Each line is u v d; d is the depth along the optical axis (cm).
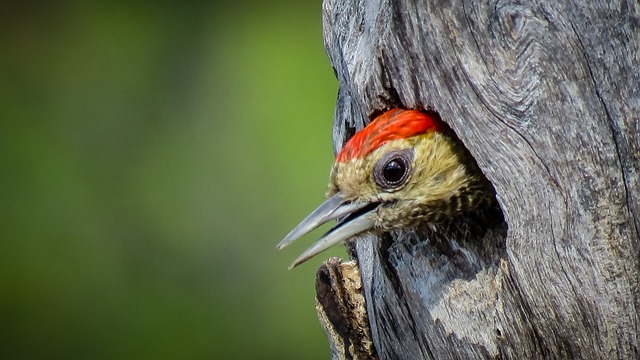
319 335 1327
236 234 1362
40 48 1500
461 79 680
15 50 1498
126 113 1447
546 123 669
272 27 1428
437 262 720
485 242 713
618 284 670
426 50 685
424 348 723
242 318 1345
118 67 1479
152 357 1342
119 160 1424
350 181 743
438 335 709
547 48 668
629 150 670
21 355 1354
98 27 1509
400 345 738
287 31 1421
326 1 802
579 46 668
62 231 1393
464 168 737
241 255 1356
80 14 1519
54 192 1409
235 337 1341
